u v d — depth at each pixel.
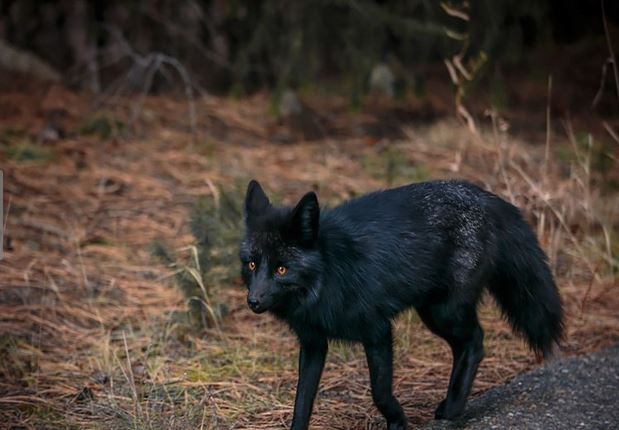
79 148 15.21
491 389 9.34
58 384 9.36
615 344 10.24
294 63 17.03
